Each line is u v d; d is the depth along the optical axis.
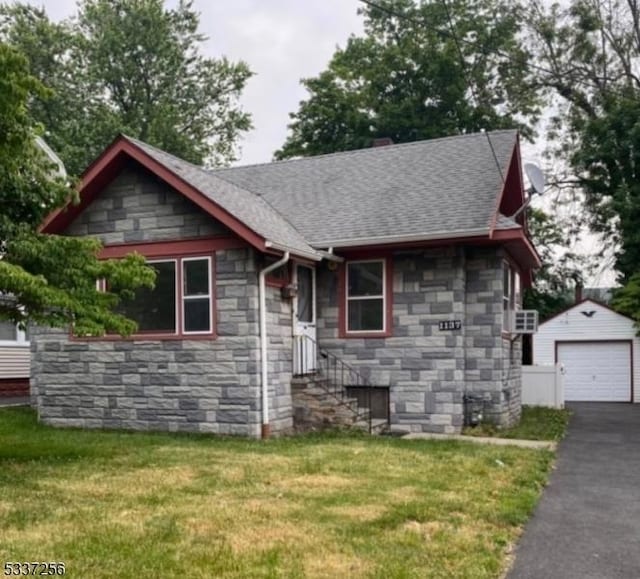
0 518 5.54
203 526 5.39
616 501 6.75
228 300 10.81
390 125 27.67
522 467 8.14
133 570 4.38
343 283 12.69
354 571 4.41
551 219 26.88
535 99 26.84
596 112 25.61
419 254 12.16
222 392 10.78
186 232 11.13
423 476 7.46
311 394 11.49
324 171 15.32
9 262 7.81
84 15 30.39
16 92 7.13
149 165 10.85
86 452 8.86
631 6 25.06
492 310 12.02
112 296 8.36
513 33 26.75
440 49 27.50
